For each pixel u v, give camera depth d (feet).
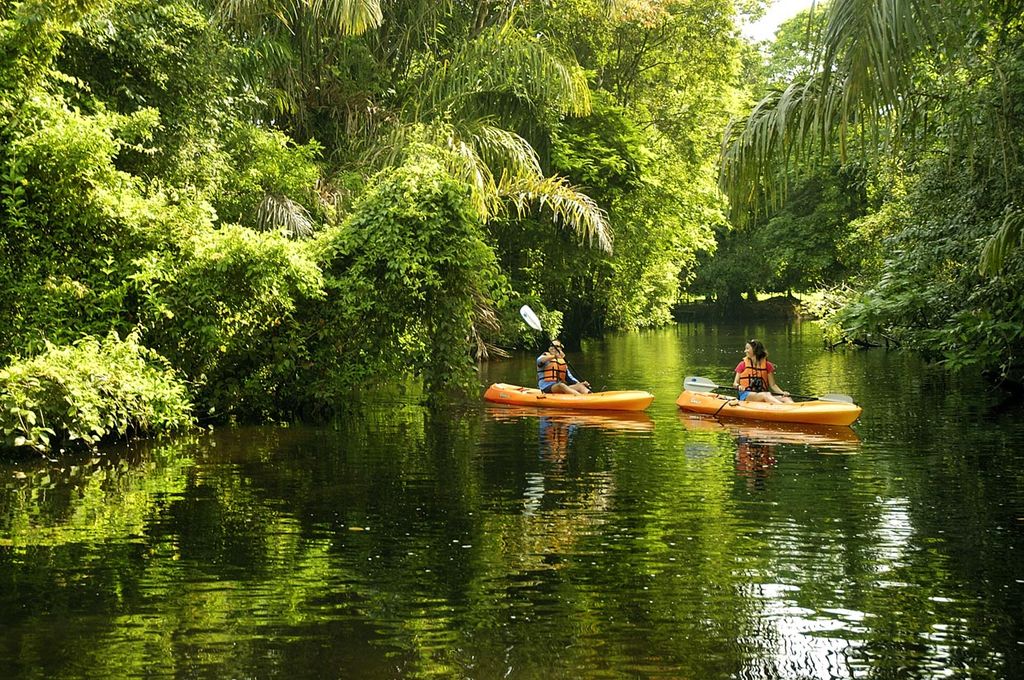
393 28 67.15
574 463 32.12
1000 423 39.93
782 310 157.58
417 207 44.52
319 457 32.81
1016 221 33.47
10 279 35.91
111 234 38.42
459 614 17.25
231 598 18.02
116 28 43.06
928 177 51.67
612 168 80.38
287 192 51.96
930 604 17.74
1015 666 14.92
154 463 31.35
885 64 23.47
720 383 59.67
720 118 99.14
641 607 17.62
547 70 63.82
